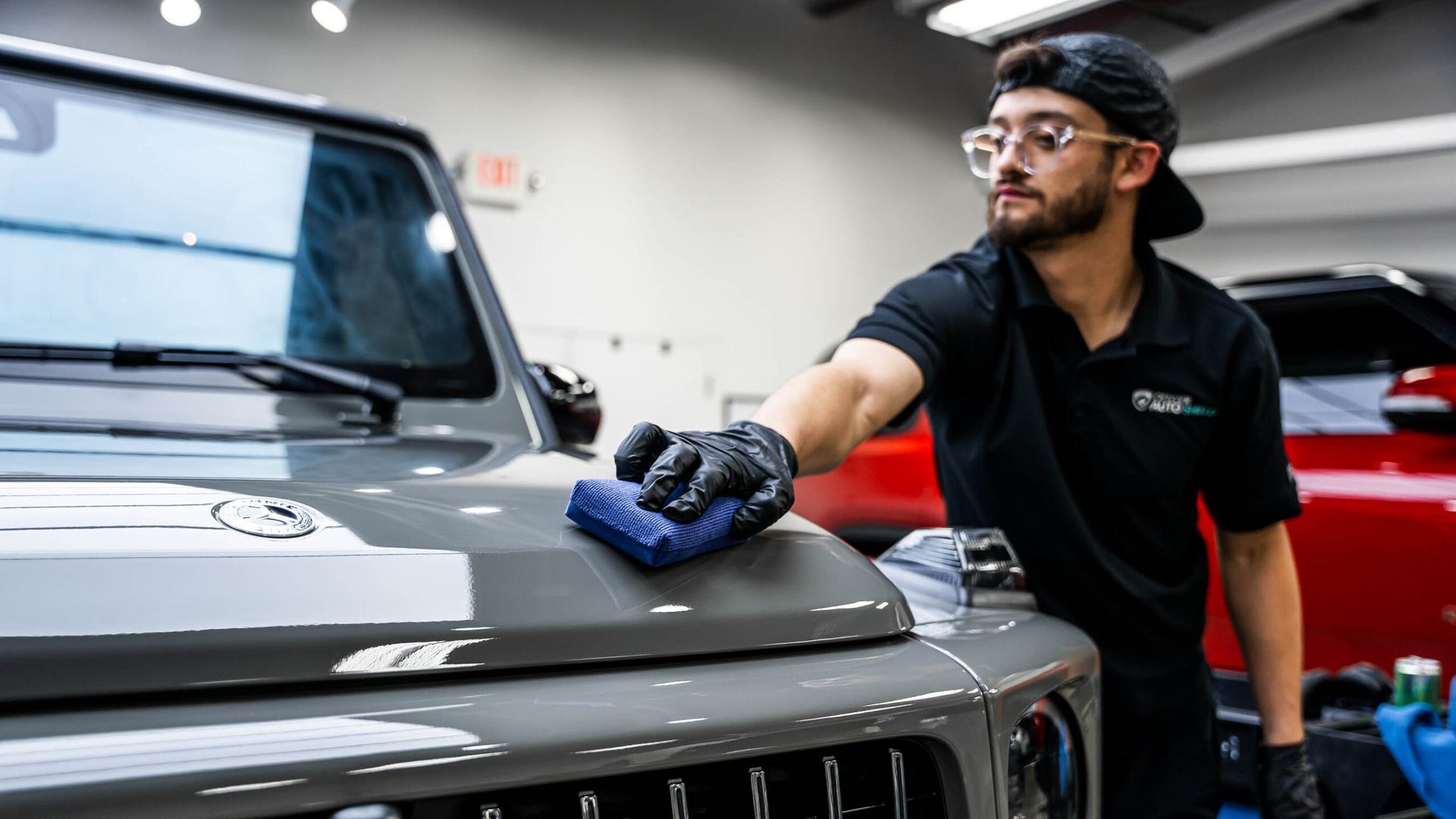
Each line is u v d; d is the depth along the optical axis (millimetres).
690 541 646
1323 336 2996
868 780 648
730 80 7688
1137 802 1236
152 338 991
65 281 981
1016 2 7070
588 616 584
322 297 1122
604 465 903
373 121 1278
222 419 940
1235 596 1369
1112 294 1242
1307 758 1288
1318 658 2729
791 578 694
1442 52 8070
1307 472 2836
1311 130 8711
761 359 7816
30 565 475
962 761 663
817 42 8211
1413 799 1359
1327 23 8547
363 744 474
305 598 516
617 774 533
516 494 722
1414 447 2723
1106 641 1240
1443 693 2490
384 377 1105
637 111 7184
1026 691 720
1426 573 2521
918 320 1140
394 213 1233
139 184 1072
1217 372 1219
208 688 470
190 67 5395
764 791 593
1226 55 7766
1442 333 2646
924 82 8906
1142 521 1237
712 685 590
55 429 808
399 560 563
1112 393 1203
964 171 9188
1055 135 1160
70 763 419
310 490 640
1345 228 8469
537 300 6691
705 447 731
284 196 1155
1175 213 1265
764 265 7836
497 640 548
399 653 518
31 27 4945
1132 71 1159
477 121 6461
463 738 496
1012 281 1251
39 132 1047
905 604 741
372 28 6035
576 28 6902
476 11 6473
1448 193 7953
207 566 510
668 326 7289
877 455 3758
